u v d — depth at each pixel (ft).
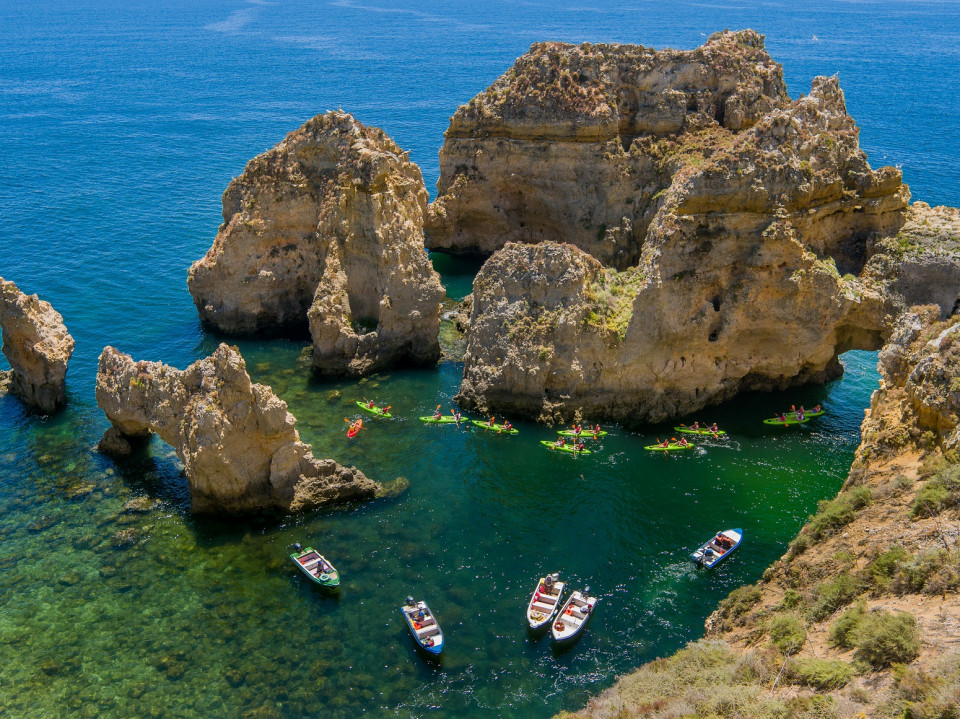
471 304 251.39
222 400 151.02
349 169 216.74
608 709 110.63
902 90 601.21
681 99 263.70
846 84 621.72
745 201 183.32
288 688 122.42
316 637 131.34
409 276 214.90
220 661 126.72
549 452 183.01
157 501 161.58
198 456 150.61
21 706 118.62
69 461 174.60
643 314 187.42
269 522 156.66
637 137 267.39
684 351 192.44
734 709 97.76
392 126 480.23
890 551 111.55
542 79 270.67
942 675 89.51
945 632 97.04
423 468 176.24
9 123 493.77
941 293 196.34
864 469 133.69
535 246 193.77
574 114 262.06
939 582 103.24
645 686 114.11
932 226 205.46
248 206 229.45
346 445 183.42
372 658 127.85
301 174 232.73
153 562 146.10
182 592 139.74
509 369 191.93
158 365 166.71
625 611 138.21
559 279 190.80
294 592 140.26
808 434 190.70
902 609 103.86
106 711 118.21
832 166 203.10
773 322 194.39
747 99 264.11
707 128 265.34
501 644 131.13
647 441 187.83
